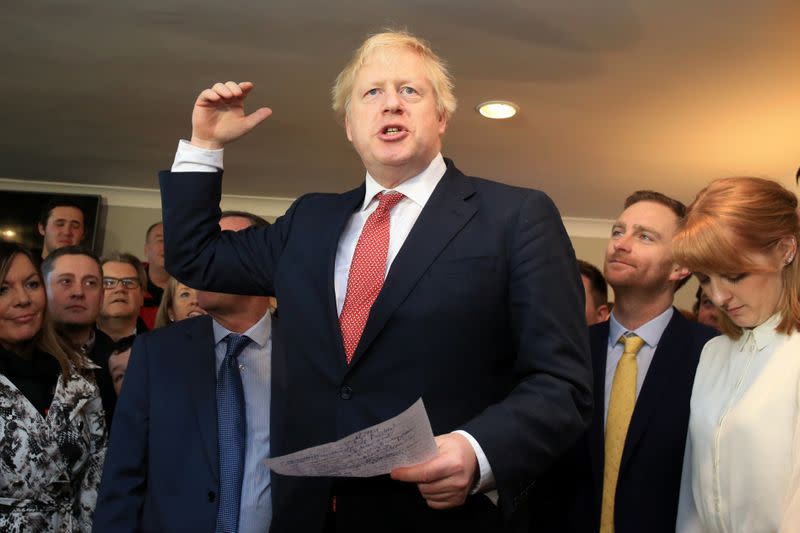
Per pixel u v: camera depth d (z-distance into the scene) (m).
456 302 1.17
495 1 2.89
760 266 1.40
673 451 1.73
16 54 3.46
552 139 4.21
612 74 3.41
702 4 2.87
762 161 4.39
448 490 1.02
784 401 1.35
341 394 1.18
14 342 2.09
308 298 1.26
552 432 1.08
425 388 1.15
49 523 1.99
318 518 1.20
